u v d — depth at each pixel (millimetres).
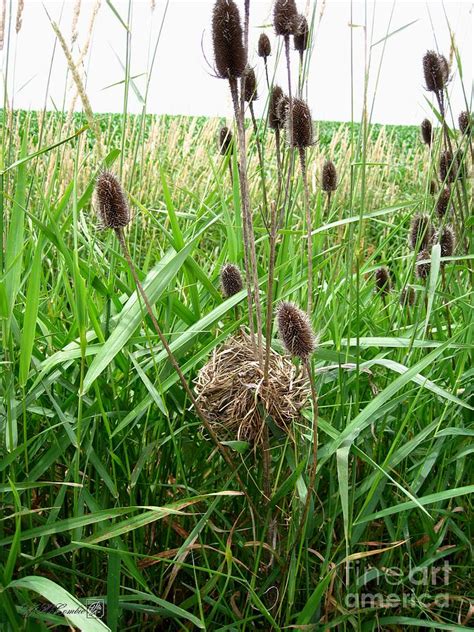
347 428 729
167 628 825
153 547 837
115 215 639
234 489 841
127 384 837
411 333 956
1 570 644
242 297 795
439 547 883
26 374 699
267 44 894
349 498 839
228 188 1547
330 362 919
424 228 924
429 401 925
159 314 950
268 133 2684
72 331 823
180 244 860
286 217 980
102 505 807
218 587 809
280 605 744
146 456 765
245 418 731
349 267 920
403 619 754
